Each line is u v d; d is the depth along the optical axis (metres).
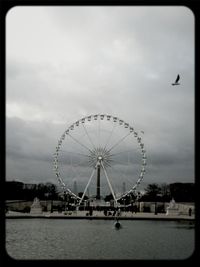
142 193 109.69
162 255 41.03
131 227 75.50
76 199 110.88
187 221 89.69
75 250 45.66
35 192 125.12
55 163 105.44
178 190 112.06
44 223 83.88
